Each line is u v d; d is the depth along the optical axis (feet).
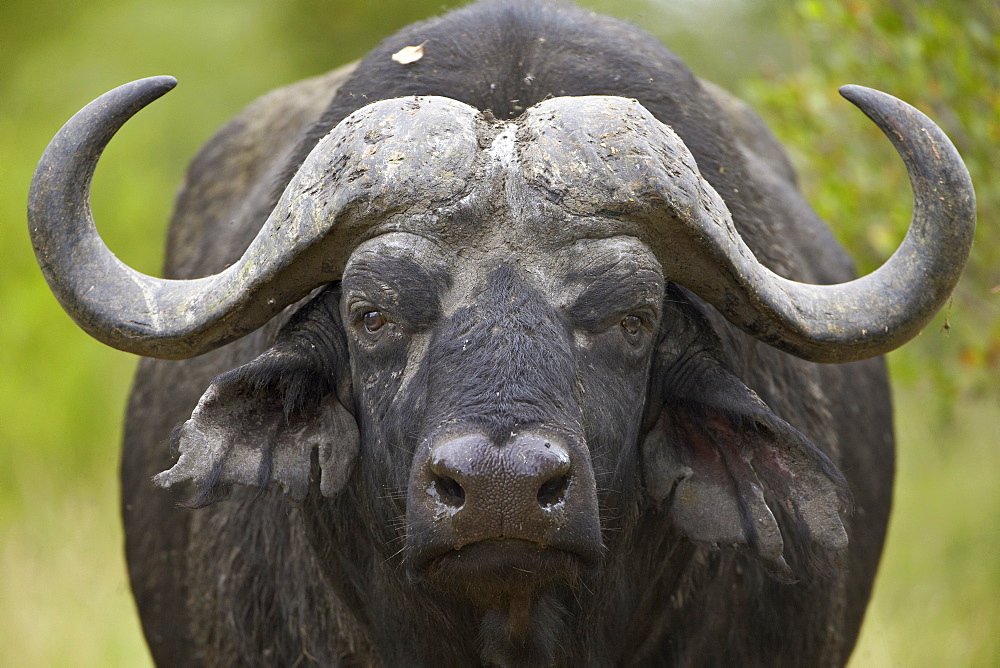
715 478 39.78
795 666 48.01
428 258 35.27
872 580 59.67
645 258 36.09
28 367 110.11
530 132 36.22
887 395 62.34
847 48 74.08
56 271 37.06
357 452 38.86
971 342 74.38
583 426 34.83
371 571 41.24
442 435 32.78
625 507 37.88
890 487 60.85
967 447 91.09
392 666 41.91
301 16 166.09
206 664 49.85
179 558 53.16
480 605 36.65
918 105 70.28
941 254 36.76
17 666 74.13
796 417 45.93
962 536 81.92
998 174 68.69
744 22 124.98
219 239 57.06
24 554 84.28
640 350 36.78
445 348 34.35
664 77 44.19
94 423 108.68
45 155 37.11
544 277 35.24
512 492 31.83
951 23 70.33
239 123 66.08
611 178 35.50
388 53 44.04
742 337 42.11
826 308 37.40
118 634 76.84
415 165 35.35
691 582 43.83
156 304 37.27
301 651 45.32
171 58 160.35
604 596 39.63
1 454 104.78
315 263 37.32
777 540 38.81
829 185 74.28
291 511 45.01
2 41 161.48
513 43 42.75
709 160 43.19
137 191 123.95
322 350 39.01
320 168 36.27
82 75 157.48
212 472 37.35
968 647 69.31
